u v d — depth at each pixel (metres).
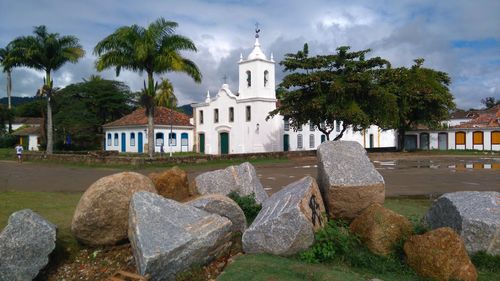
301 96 30.72
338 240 6.13
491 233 5.91
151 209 6.10
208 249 6.00
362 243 6.36
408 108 34.84
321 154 7.60
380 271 5.73
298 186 7.12
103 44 25.22
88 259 6.83
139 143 43.03
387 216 6.33
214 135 43.03
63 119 46.56
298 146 42.81
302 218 6.03
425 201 11.07
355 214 6.96
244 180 9.27
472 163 26.53
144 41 24.61
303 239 6.07
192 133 45.12
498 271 5.74
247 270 5.43
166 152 40.97
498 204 6.28
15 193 12.88
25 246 6.14
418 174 18.92
